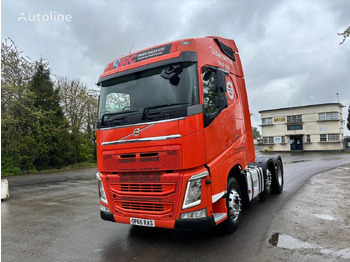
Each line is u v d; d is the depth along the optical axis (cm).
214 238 477
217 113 465
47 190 1220
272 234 480
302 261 370
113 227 587
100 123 505
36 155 1967
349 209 621
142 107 456
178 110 417
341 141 4209
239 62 648
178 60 434
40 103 2098
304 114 4416
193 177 407
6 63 1814
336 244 424
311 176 1233
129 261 400
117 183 473
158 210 431
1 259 431
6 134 1662
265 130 4794
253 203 732
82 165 2277
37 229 597
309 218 564
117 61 529
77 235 541
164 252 428
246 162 589
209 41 503
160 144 425
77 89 2669
